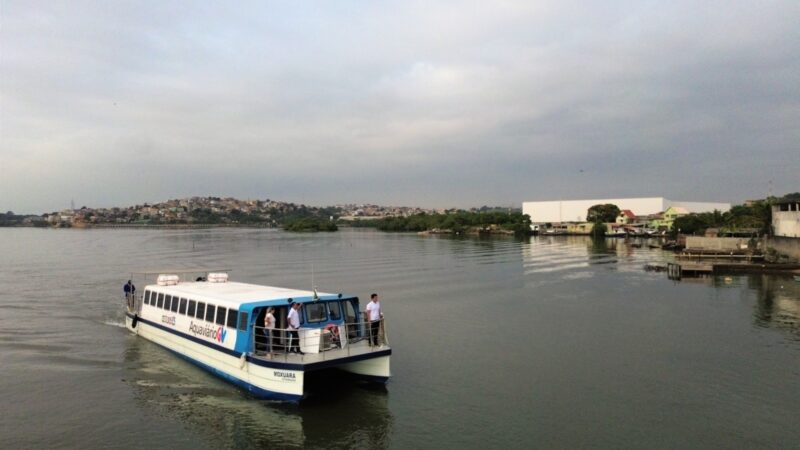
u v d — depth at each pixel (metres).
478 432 18.47
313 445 17.42
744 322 36.50
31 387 22.23
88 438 17.73
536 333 33.22
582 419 19.64
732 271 65.88
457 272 68.38
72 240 162.12
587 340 31.39
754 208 103.88
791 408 20.72
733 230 100.81
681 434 18.42
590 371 25.34
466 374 24.72
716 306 42.91
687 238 92.00
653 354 28.27
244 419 19.16
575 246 120.31
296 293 24.39
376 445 17.45
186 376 23.41
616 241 139.88
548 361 26.97
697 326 35.22
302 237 177.50
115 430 18.31
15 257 90.25
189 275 60.53
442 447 17.34
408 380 23.78
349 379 23.06
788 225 77.25
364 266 75.88
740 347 29.64
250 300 22.16
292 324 20.41
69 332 31.61
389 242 142.12
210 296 24.14
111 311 38.47
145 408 20.09
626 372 25.19
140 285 52.19
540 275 65.00
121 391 21.73
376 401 21.06
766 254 71.69
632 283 57.41
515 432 18.48
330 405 20.61
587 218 194.38
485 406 20.80
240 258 89.00
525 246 121.12
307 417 19.48
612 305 43.62
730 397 21.91
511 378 24.20
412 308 42.41
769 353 28.41
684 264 64.81
